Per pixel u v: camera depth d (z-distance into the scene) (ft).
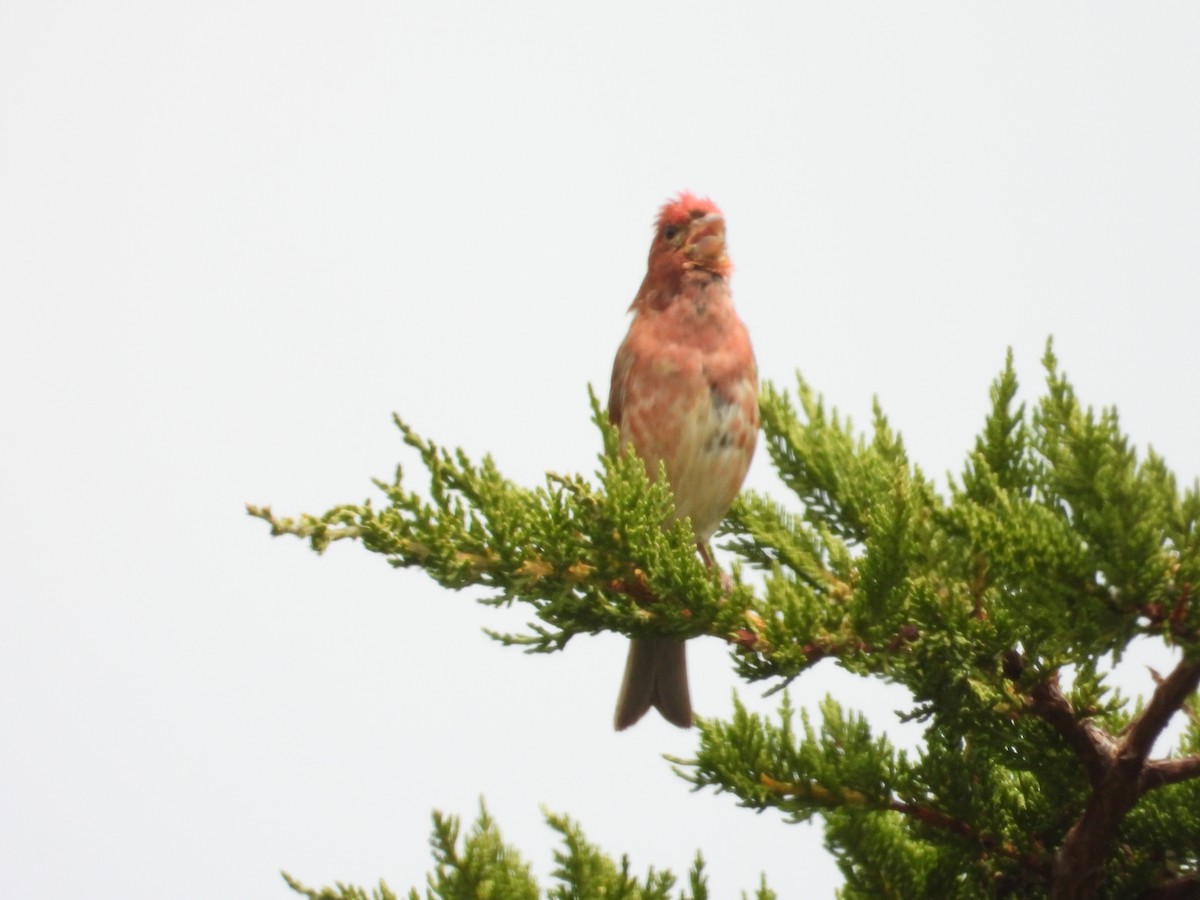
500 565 24.31
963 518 21.30
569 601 24.49
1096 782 23.76
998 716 24.54
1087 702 23.70
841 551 30.25
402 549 23.63
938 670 23.50
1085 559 20.63
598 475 24.47
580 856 24.09
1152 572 20.10
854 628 23.13
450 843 22.07
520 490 25.80
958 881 25.43
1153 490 20.17
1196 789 25.30
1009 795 25.64
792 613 23.09
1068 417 20.58
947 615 23.16
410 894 22.57
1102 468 20.25
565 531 24.25
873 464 30.30
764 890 25.68
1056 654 22.22
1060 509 23.39
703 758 25.18
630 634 25.00
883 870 25.30
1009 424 27.32
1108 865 25.44
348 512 23.54
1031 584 20.95
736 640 24.09
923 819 24.90
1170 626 20.54
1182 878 25.14
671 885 24.62
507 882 22.48
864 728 25.48
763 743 25.18
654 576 24.11
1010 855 24.89
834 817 25.59
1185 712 26.76
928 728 25.13
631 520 24.23
